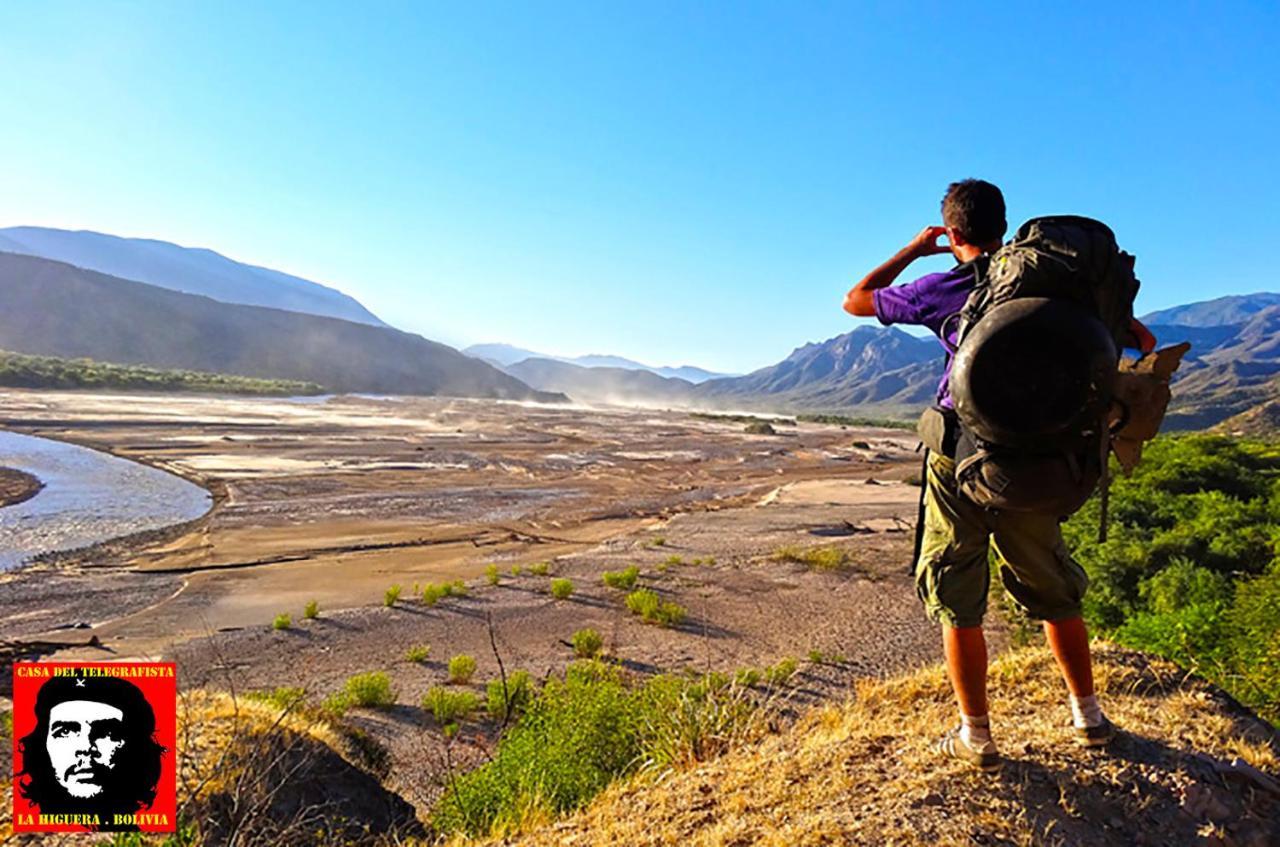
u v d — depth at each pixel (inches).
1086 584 116.7
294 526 1373.0
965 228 111.8
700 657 647.8
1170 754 119.5
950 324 109.3
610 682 348.8
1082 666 120.9
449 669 621.9
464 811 248.7
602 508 1717.5
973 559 116.0
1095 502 742.5
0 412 2989.7
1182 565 531.2
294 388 6948.8
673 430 4552.2
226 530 1312.7
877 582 933.8
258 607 859.4
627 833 128.3
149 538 1237.7
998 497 98.7
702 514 1593.3
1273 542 550.0
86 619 804.0
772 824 114.9
